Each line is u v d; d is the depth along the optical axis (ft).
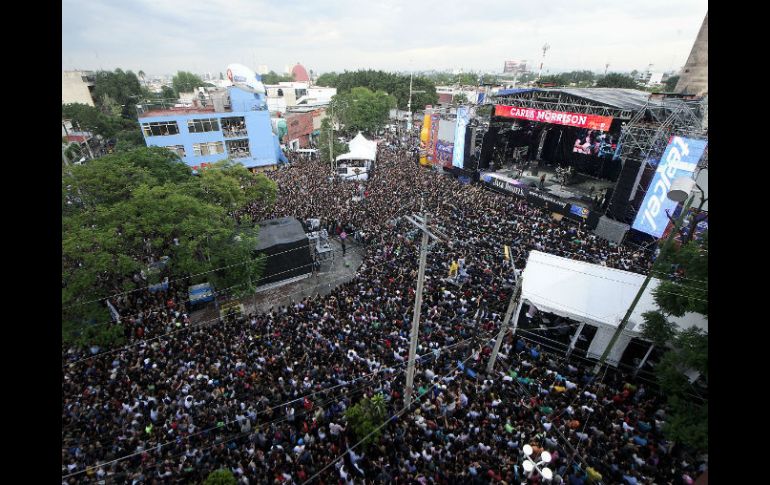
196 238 65.16
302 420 43.52
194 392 46.68
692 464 37.52
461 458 37.06
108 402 45.34
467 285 66.33
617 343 53.88
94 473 38.27
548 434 40.70
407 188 120.06
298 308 64.75
